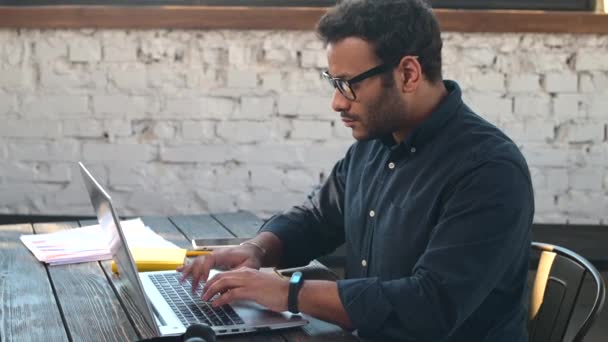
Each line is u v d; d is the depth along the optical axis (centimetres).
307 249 202
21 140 358
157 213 362
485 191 156
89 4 365
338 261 337
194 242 212
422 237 165
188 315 157
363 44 161
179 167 361
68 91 356
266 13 349
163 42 354
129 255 145
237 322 153
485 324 165
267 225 203
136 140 359
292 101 356
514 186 156
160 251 200
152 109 357
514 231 155
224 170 361
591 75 355
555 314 184
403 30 161
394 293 152
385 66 162
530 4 369
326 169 360
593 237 345
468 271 151
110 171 360
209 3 365
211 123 358
